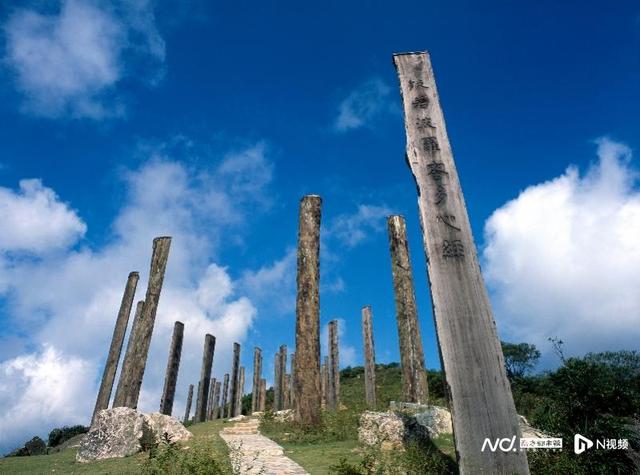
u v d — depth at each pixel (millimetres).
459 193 6855
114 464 8711
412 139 7352
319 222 13219
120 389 12812
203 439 10516
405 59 8070
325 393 25406
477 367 5832
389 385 27156
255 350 31812
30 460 10062
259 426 13398
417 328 12711
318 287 12500
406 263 13414
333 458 7906
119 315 16750
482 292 6215
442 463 6535
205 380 21828
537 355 25250
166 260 14367
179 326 17328
